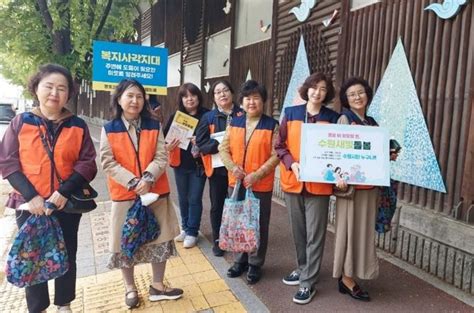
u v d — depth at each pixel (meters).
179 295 3.12
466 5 3.30
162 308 3.01
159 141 2.97
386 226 3.15
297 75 5.75
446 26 3.49
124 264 2.94
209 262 3.84
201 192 4.23
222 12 8.40
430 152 3.63
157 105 4.63
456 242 3.27
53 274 2.44
